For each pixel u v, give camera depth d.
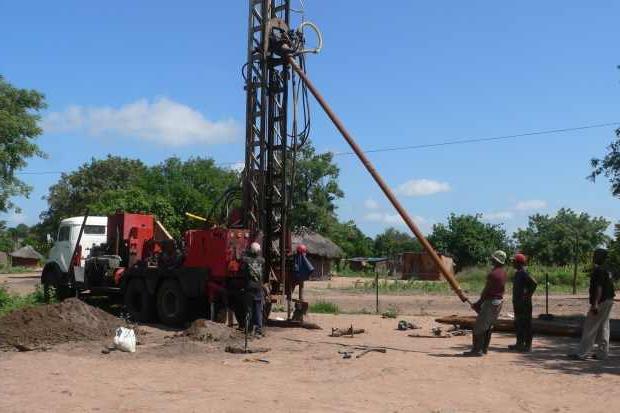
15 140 32.91
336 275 68.00
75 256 19.86
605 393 8.46
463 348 12.58
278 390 8.39
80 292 19.39
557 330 14.58
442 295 32.59
